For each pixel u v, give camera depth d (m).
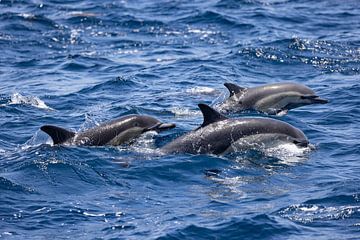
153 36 83.62
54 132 45.03
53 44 81.44
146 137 46.22
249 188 38.72
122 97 58.88
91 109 55.50
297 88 53.72
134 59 73.12
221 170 41.12
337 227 33.91
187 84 62.50
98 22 90.50
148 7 97.44
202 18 88.62
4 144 47.28
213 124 44.00
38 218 35.16
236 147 43.28
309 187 38.59
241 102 53.81
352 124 50.31
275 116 52.38
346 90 58.38
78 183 39.47
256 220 34.34
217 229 33.75
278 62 69.25
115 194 38.12
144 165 41.62
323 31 81.94
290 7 93.69
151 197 37.72
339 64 68.12
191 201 37.12
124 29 87.31
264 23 85.62
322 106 54.75
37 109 55.78
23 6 100.88
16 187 38.53
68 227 34.34
